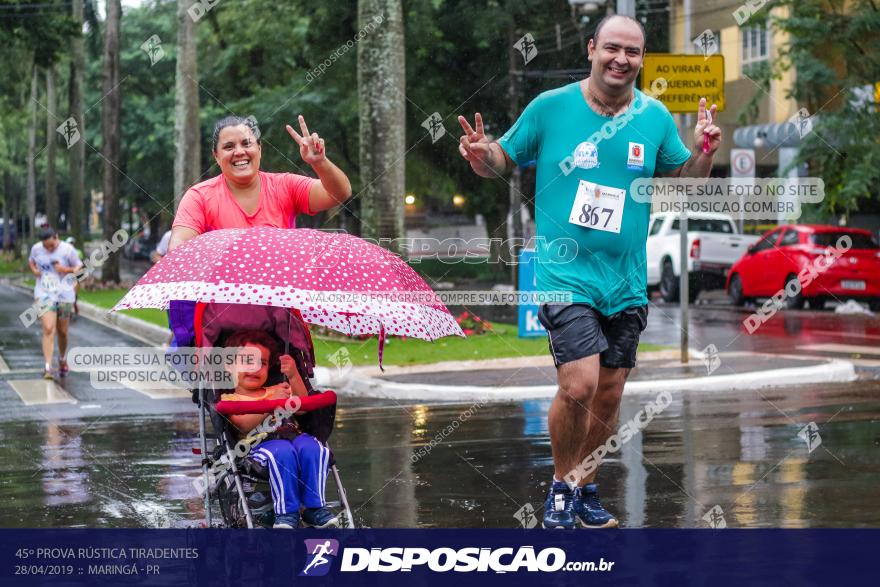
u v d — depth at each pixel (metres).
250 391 10.14
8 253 141.62
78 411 20.56
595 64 9.94
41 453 16.02
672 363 26.05
